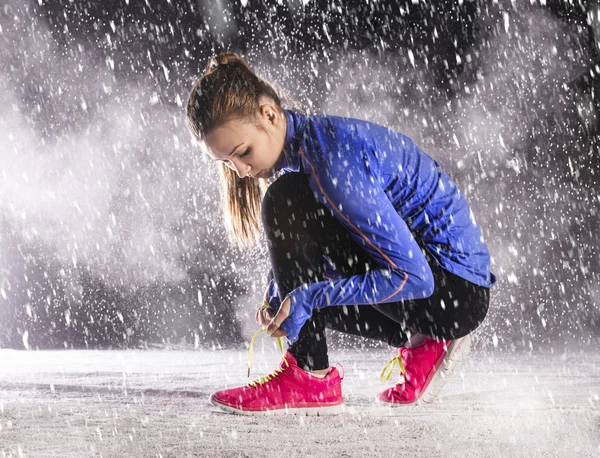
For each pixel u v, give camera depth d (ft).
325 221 5.02
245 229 5.83
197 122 4.59
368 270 5.02
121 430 4.04
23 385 7.13
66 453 3.34
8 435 3.84
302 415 4.92
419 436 3.83
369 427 4.19
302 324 4.79
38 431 3.98
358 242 4.74
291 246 5.08
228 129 4.51
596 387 6.93
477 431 3.98
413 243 4.72
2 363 11.98
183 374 9.21
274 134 4.67
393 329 5.61
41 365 11.37
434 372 5.46
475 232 5.36
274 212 5.10
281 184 5.10
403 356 5.54
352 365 11.51
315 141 4.65
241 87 4.55
